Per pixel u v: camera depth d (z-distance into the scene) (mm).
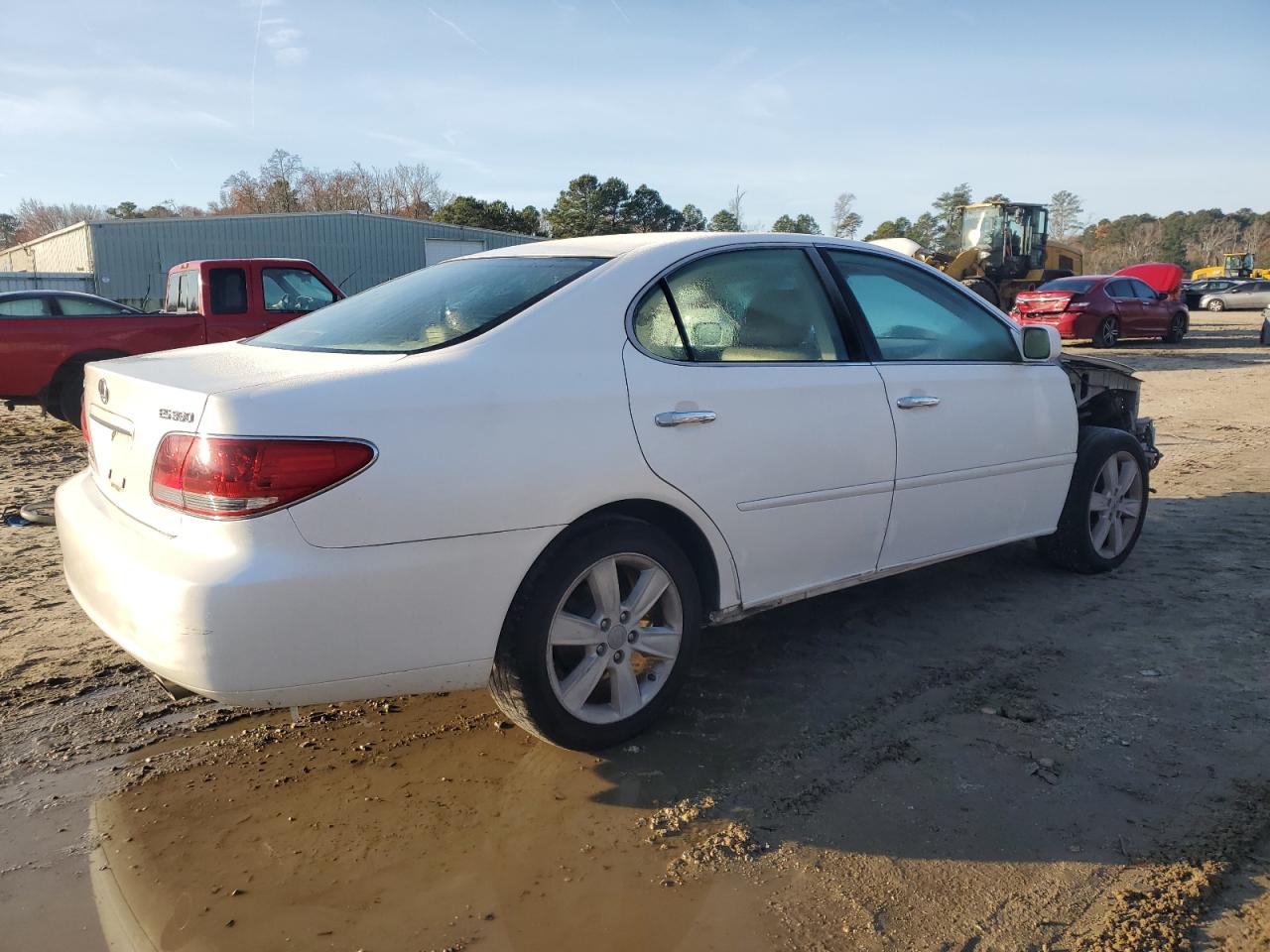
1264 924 2273
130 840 2682
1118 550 4977
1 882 2492
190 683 2469
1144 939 2232
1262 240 109750
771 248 3635
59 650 4008
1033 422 4359
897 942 2256
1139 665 3768
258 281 10430
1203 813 2740
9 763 3096
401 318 3182
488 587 2729
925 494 3895
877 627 4223
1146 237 117688
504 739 3264
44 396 9602
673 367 3150
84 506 3051
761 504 3326
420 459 2588
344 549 2500
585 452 2867
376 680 2627
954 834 2672
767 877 2502
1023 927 2293
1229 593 4586
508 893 2443
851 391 3600
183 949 2246
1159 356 18625
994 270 24109
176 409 2568
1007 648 3969
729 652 3965
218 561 2434
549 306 3012
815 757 3102
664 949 2238
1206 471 7516
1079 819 2729
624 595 3139
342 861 2580
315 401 2508
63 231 31766
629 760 3094
